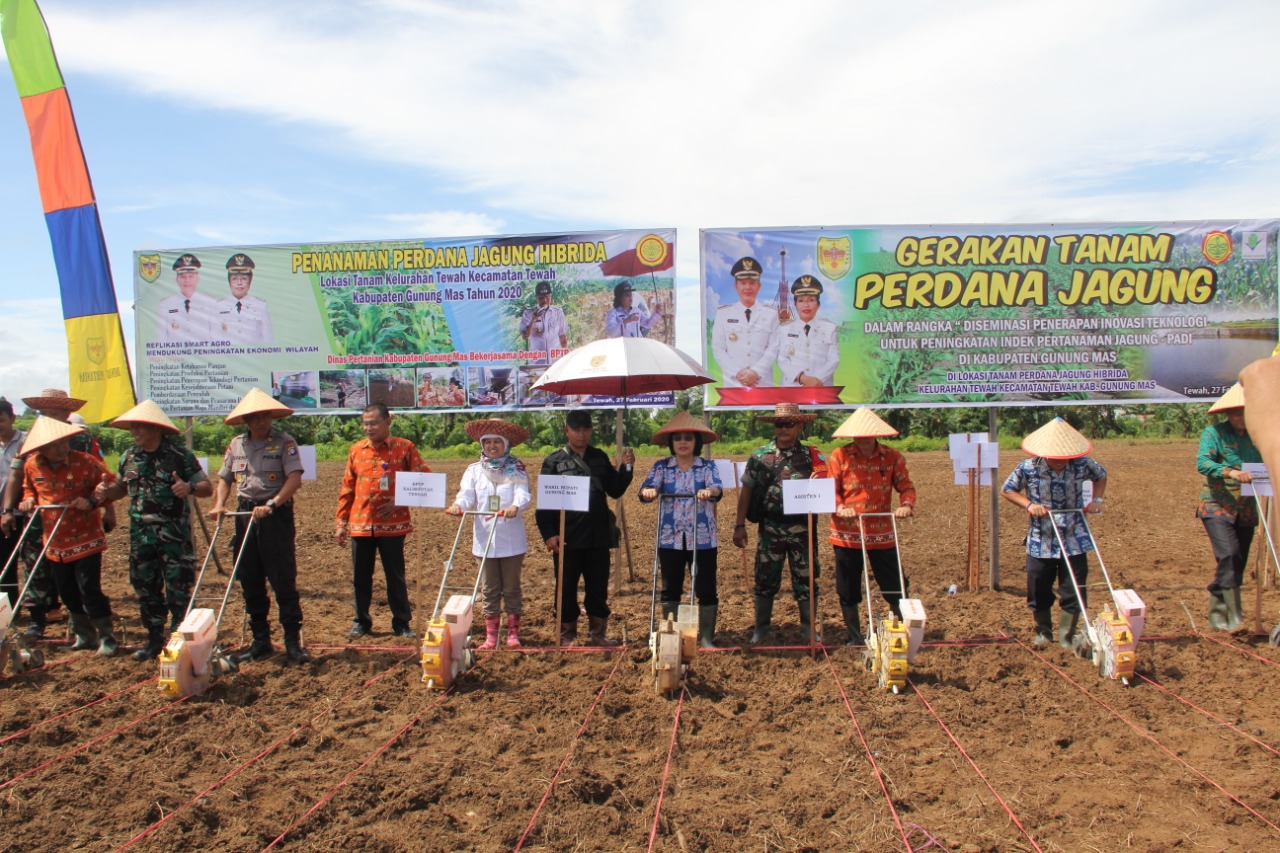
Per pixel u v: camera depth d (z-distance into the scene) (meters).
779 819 4.56
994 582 9.93
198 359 10.54
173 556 7.20
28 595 8.27
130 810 4.71
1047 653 7.18
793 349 9.91
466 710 6.14
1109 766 5.19
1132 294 9.80
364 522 7.94
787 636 7.96
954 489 19.12
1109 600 9.35
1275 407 1.71
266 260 10.43
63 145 10.02
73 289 10.18
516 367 10.18
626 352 7.27
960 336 9.87
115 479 7.54
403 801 4.75
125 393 10.19
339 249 10.34
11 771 5.24
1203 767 5.15
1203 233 9.76
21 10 9.90
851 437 7.24
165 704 6.20
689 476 7.49
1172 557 11.75
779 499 7.57
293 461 7.30
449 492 18.86
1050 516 7.30
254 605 7.23
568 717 5.98
